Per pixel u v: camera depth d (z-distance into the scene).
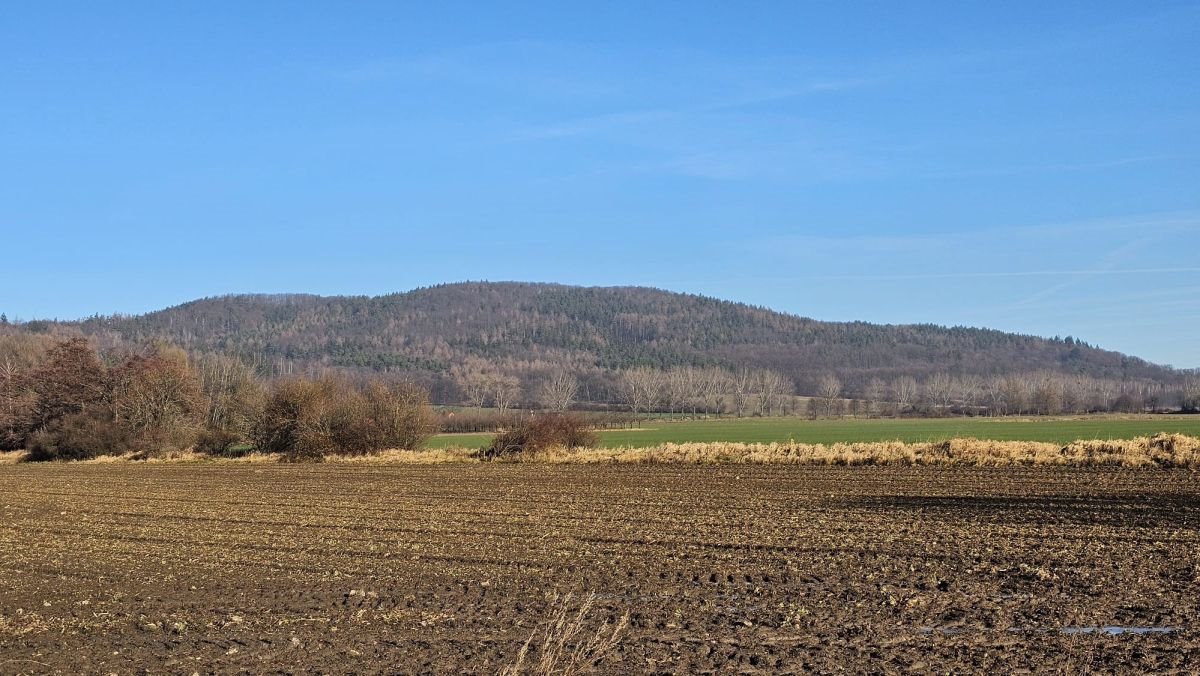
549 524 28.03
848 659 13.20
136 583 20.45
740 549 22.64
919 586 17.97
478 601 17.64
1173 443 43.41
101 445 71.50
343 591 18.91
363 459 60.84
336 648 14.49
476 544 24.45
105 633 15.96
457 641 14.74
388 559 22.53
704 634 14.77
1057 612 15.61
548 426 59.81
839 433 93.44
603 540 24.58
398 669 13.27
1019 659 12.96
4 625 16.72
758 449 52.06
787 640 14.32
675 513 30.05
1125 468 40.72
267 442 68.00
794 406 183.88
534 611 16.69
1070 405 168.00
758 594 17.64
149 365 79.00
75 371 78.94
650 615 16.11
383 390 65.12
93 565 22.97
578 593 18.11
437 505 34.25
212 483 47.16
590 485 40.69
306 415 64.12
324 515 32.03
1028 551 21.25
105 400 77.50
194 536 27.64
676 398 171.88
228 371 92.50
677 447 54.38
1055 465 42.97
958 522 26.23
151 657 14.34
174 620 16.75
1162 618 15.08
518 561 21.72
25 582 20.97
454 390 184.00
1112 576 18.33
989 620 15.21
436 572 20.66
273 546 25.16
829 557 21.23
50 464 68.50
